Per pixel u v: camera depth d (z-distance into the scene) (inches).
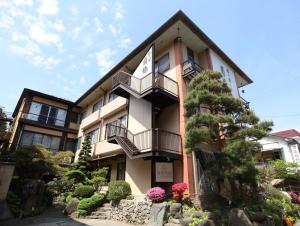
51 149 733.9
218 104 328.8
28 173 449.4
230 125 319.3
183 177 356.2
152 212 302.5
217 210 288.5
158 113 455.2
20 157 441.1
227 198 332.5
